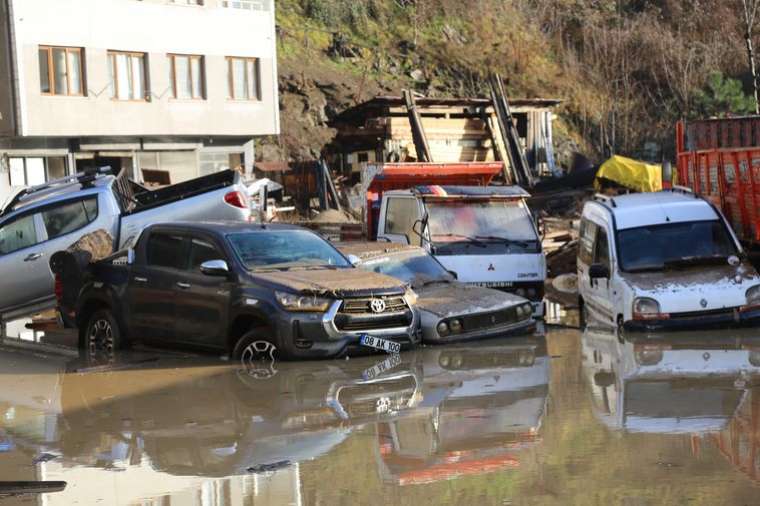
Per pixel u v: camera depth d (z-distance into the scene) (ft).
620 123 247.91
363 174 84.79
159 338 52.75
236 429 35.65
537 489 27.14
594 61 263.29
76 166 162.09
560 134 238.07
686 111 249.55
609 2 285.23
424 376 44.68
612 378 42.75
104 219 68.90
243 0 177.68
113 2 161.17
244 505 26.86
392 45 243.19
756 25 263.70
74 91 157.58
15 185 154.81
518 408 37.42
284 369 46.75
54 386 46.19
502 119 192.44
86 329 57.57
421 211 69.46
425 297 57.36
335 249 53.52
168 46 168.14
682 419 34.45
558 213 152.97
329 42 235.40
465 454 31.09
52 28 154.30
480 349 52.21
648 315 54.70
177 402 40.78
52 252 69.36
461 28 257.75
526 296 68.33
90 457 32.65
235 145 181.16
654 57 261.65
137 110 164.76
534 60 257.34
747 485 26.68
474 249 68.28
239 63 178.19
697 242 59.00
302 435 34.37
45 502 27.96
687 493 26.22
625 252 58.70
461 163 84.53
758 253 61.93
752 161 64.90
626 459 29.66
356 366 47.34
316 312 47.32
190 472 30.35
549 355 49.80
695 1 275.39
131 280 54.19
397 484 28.17
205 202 68.59
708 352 48.49
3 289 69.51
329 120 200.85
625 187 158.61
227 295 49.19
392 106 186.60
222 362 49.67
